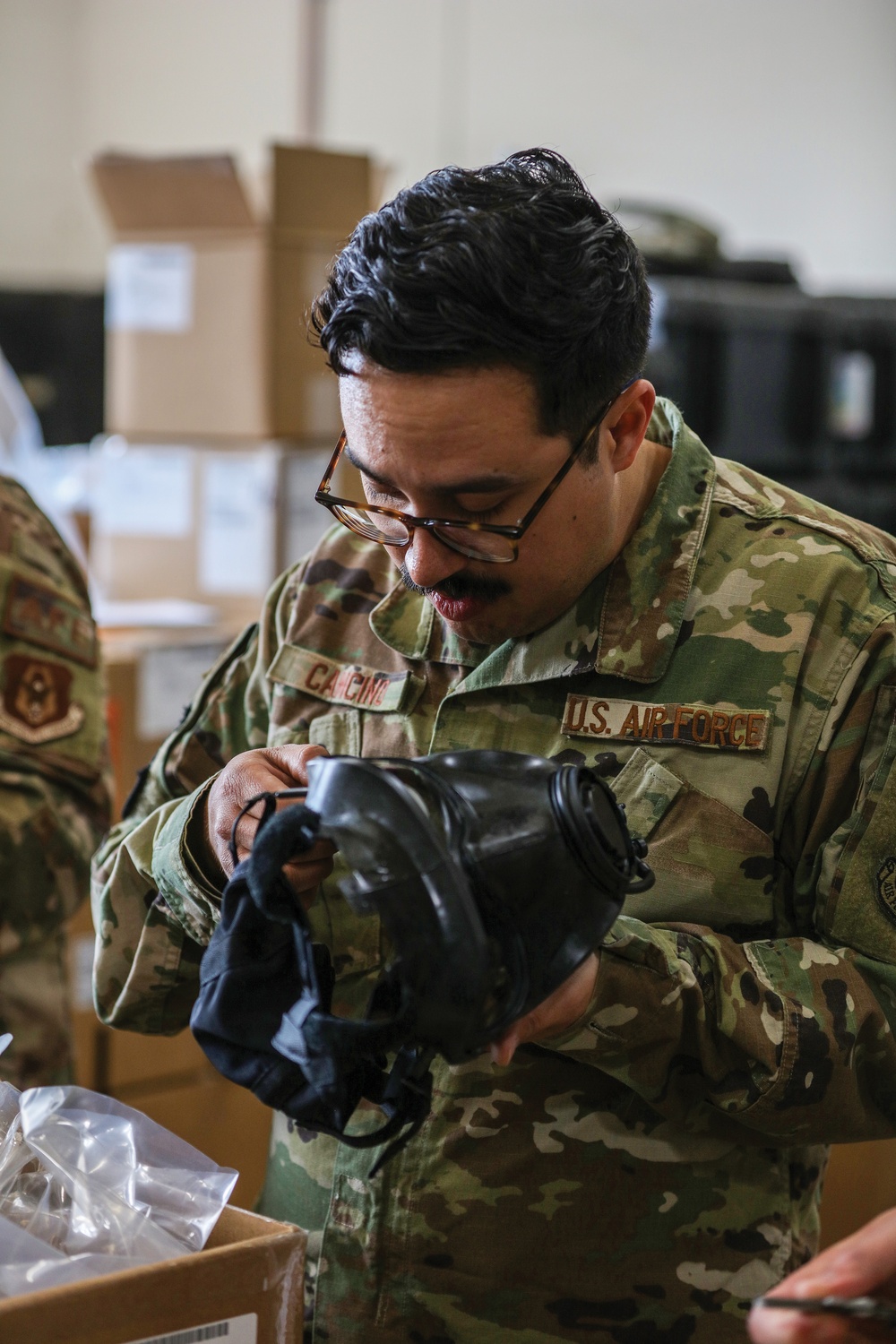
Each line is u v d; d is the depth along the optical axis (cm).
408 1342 99
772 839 97
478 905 71
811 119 593
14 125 497
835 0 593
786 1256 100
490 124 543
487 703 101
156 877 101
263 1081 77
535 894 72
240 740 116
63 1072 148
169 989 109
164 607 237
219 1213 83
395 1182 98
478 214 79
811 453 340
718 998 91
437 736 102
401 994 72
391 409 81
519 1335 97
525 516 85
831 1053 91
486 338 78
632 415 91
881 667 95
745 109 579
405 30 527
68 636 149
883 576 99
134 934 109
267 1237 76
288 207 225
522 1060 96
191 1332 73
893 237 606
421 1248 97
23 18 494
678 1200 96
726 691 97
